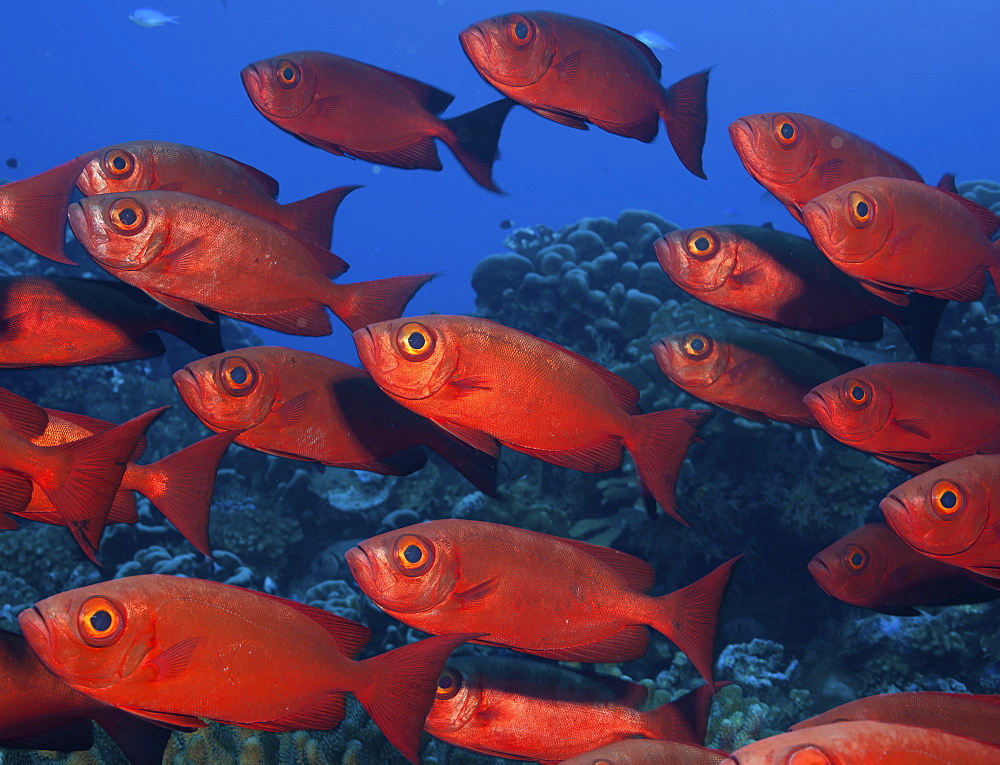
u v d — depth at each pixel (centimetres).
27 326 335
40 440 264
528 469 861
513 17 354
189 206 310
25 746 246
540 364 282
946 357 962
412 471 342
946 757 148
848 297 386
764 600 803
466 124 382
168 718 223
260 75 380
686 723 300
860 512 773
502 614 266
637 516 816
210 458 275
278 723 234
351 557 262
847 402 314
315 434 342
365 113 388
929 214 320
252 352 333
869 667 698
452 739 296
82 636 210
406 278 334
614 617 275
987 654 681
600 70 365
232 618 227
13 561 770
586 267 1105
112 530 797
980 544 266
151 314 355
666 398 852
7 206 302
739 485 808
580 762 238
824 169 355
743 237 379
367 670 242
